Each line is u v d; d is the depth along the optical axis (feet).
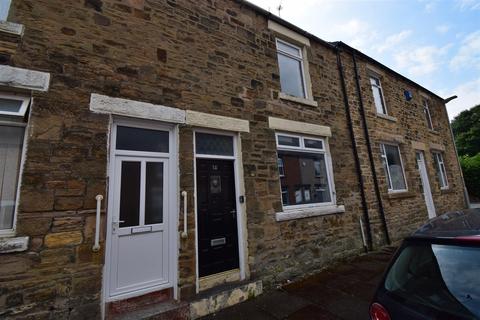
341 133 23.30
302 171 20.06
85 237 10.52
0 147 10.18
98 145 11.44
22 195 9.66
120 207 12.03
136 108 12.68
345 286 14.90
